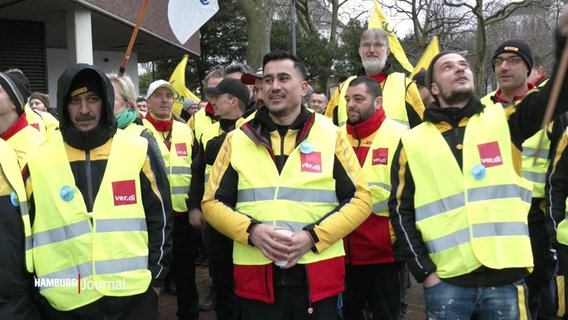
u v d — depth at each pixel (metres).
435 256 2.89
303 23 28.19
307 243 2.82
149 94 5.36
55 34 14.89
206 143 4.42
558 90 2.38
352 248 3.84
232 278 4.31
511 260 2.74
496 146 2.85
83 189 2.81
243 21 23.58
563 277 3.75
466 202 2.83
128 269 2.80
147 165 2.94
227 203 3.08
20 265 2.78
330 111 5.11
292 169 2.96
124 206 2.83
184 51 17.31
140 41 15.16
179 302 4.96
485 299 2.82
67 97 2.78
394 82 4.89
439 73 2.98
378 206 3.82
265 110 3.12
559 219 3.54
